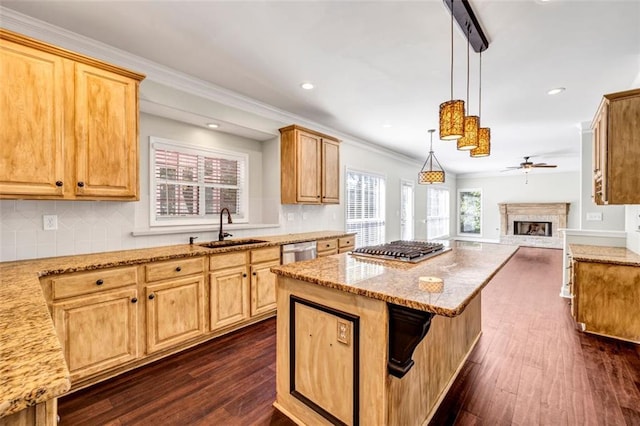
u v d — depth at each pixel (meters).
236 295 2.97
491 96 3.52
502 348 2.72
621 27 2.18
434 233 9.16
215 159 3.79
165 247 2.92
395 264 1.96
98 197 2.27
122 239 2.72
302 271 1.77
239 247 3.00
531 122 4.57
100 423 1.76
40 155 2.02
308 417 1.73
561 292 4.32
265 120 3.88
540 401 1.98
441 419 1.82
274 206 4.17
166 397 1.99
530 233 9.77
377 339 1.43
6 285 1.49
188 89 3.07
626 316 2.86
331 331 1.62
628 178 2.51
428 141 5.83
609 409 1.89
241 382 2.17
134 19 2.13
